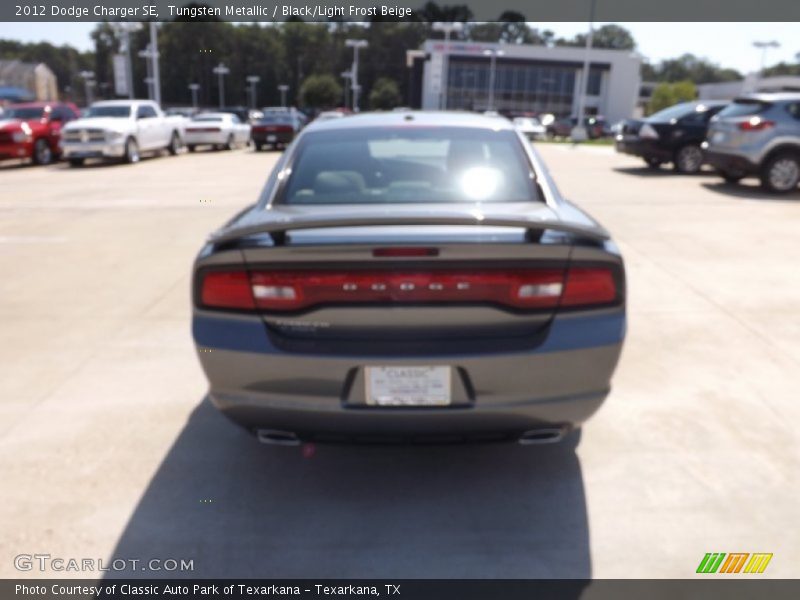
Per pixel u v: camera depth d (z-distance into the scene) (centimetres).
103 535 242
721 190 1084
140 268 615
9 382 371
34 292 543
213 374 238
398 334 229
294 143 333
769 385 360
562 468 284
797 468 281
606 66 7050
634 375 374
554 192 291
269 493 268
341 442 242
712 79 15825
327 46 10744
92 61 12775
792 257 628
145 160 1900
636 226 771
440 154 309
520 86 7056
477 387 227
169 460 291
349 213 240
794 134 1018
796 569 223
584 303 232
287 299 229
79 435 312
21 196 1080
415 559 230
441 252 222
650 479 275
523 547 235
